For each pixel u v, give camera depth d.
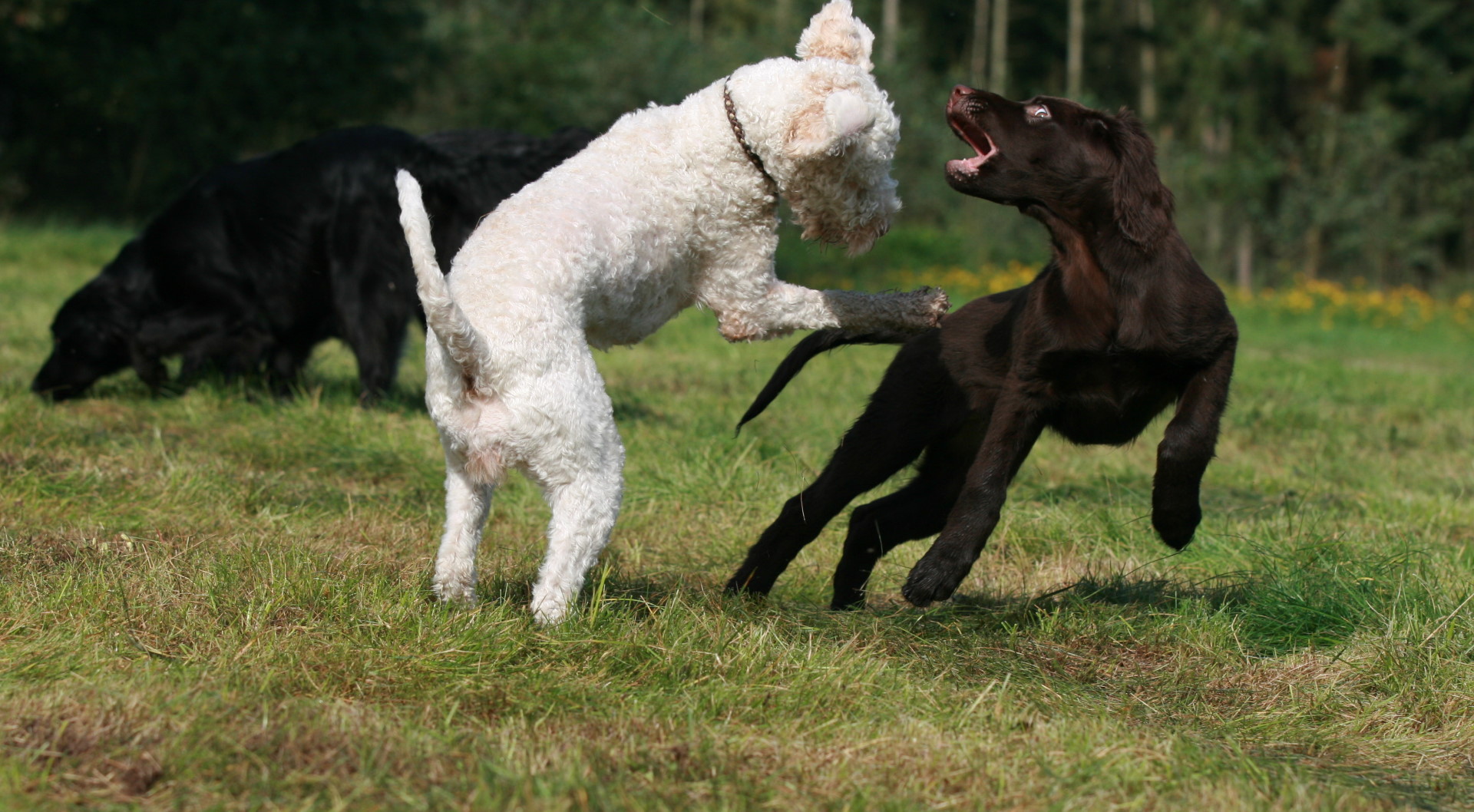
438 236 12.27
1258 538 8.91
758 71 6.25
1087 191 6.57
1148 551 8.77
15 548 7.15
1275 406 16.47
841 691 5.52
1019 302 7.35
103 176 42.69
